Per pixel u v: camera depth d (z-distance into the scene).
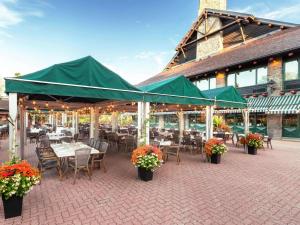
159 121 29.78
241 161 9.05
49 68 5.70
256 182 6.12
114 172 7.09
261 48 18.38
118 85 6.78
